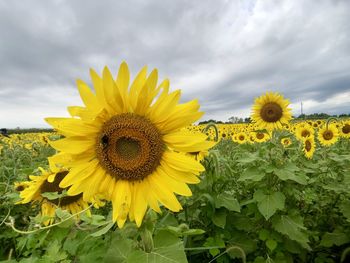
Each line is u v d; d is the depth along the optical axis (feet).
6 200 1.81
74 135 0.95
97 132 0.98
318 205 2.01
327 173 2.25
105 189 0.99
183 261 0.80
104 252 1.02
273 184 1.74
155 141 1.00
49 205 1.44
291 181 1.79
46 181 1.45
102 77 0.92
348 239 1.66
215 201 1.52
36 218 1.13
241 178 1.66
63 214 1.10
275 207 1.53
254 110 3.82
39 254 1.16
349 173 2.04
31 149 4.48
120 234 0.99
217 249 1.42
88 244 1.08
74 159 0.98
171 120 1.00
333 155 2.40
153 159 0.99
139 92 0.97
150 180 1.00
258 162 1.94
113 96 0.95
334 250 1.81
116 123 0.98
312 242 1.85
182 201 1.51
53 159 0.97
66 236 1.12
